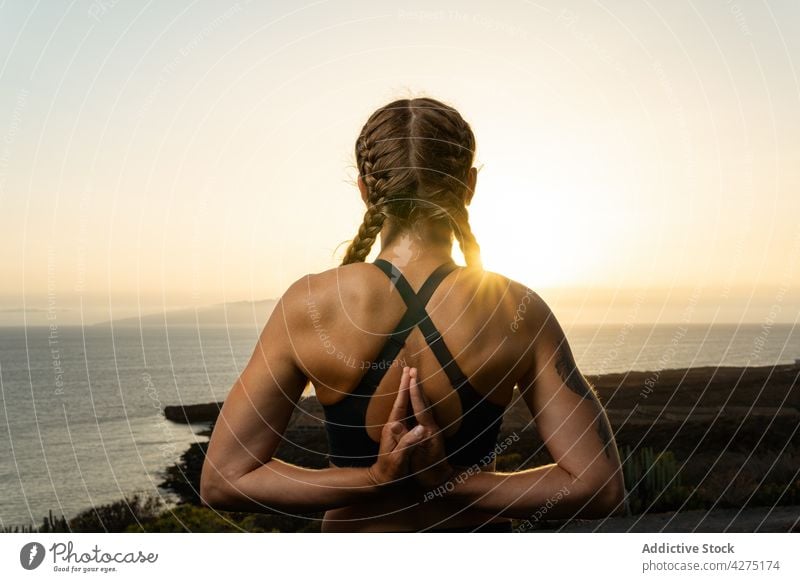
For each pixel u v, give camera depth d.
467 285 1.46
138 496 10.91
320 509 1.44
